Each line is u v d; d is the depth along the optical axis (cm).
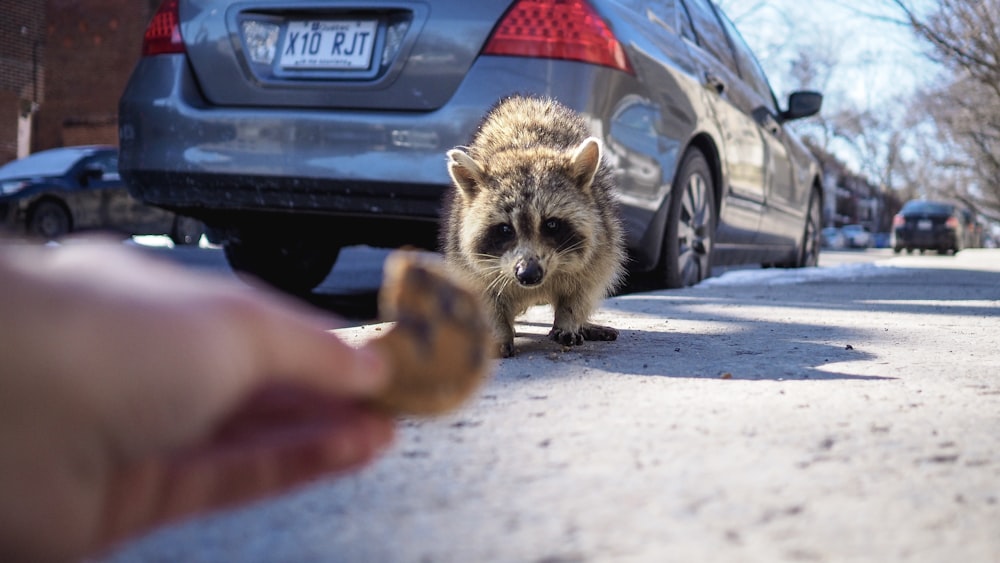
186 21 312
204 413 46
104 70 1517
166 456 46
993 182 2448
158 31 318
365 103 289
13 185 781
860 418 126
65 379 41
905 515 86
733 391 148
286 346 49
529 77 282
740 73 477
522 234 215
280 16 301
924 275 529
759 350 203
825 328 249
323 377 51
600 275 225
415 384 54
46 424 42
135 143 315
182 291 47
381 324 239
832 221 5222
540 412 129
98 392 42
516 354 200
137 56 1502
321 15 297
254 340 48
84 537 45
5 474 41
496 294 221
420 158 281
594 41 291
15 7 1234
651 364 181
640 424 121
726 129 413
